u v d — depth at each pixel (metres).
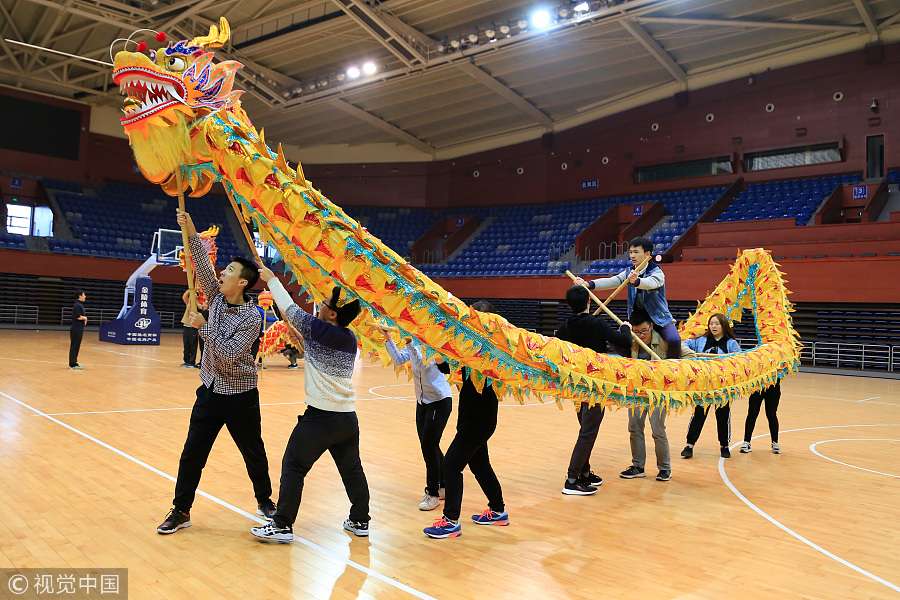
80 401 8.41
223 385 3.74
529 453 6.61
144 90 3.53
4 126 24.52
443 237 28.67
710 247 19.16
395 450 6.41
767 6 18.50
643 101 24.34
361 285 3.86
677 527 4.27
